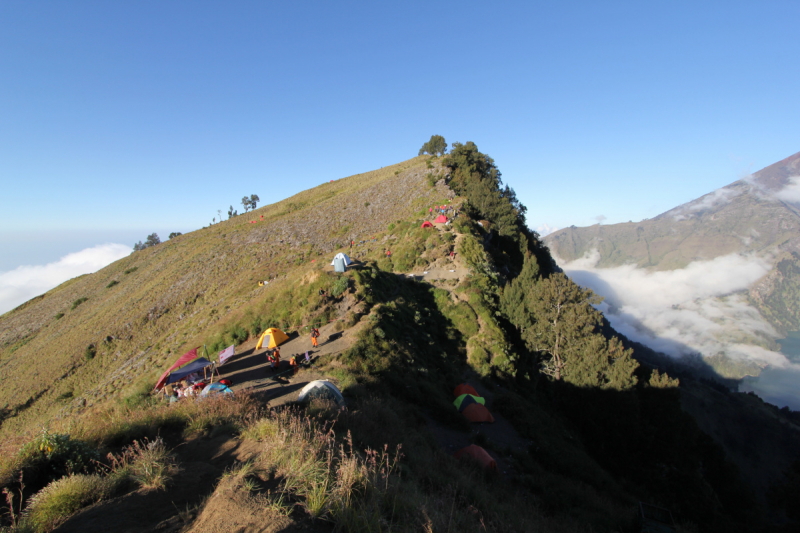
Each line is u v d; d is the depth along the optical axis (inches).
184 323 1994.3
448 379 903.7
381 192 3353.8
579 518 514.0
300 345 852.6
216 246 3184.1
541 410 929.5
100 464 303.4
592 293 1100.5
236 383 694.5
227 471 265.9
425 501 270.1
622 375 936.3
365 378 698.8
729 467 975.0
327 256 2252.7
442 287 1396.4
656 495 822.5
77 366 2060.8
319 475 229.3
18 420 1776.6
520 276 1311.5
